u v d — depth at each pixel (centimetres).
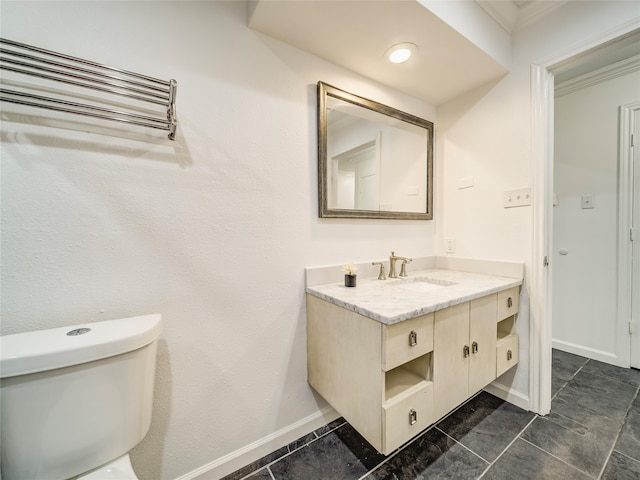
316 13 111
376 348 96
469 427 141
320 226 142
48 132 83
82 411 72
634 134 191
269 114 125
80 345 71
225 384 116
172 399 105
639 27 116
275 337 128
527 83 150
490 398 166
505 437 133
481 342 131
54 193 84
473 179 176
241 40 117
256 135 121
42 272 83
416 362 116
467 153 180
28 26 80
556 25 140
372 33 123
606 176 204
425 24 119
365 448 129
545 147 146
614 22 122
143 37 97
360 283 146
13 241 79
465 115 180
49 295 84
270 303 126
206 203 110
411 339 100
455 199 187
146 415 85
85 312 89
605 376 186
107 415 75
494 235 167
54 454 69
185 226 106
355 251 156
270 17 113
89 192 89
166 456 104
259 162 122
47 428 69
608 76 198
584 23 131
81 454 72
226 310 115
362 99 153
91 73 81
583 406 155
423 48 135
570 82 214
